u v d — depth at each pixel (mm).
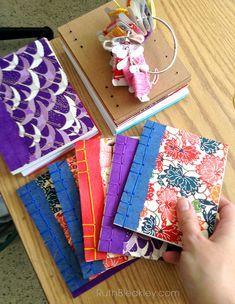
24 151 639
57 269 620
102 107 681
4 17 1347
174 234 596
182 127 700
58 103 665
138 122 699
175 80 662
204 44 744
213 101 714
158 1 763
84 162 632
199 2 766
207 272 508
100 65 677
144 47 680
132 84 629
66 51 731
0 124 645
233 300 491
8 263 1190
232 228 564
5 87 662
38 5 1354
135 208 602
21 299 1171
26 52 684
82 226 613
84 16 713
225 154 653
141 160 629
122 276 619
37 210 636
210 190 626
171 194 618
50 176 649
